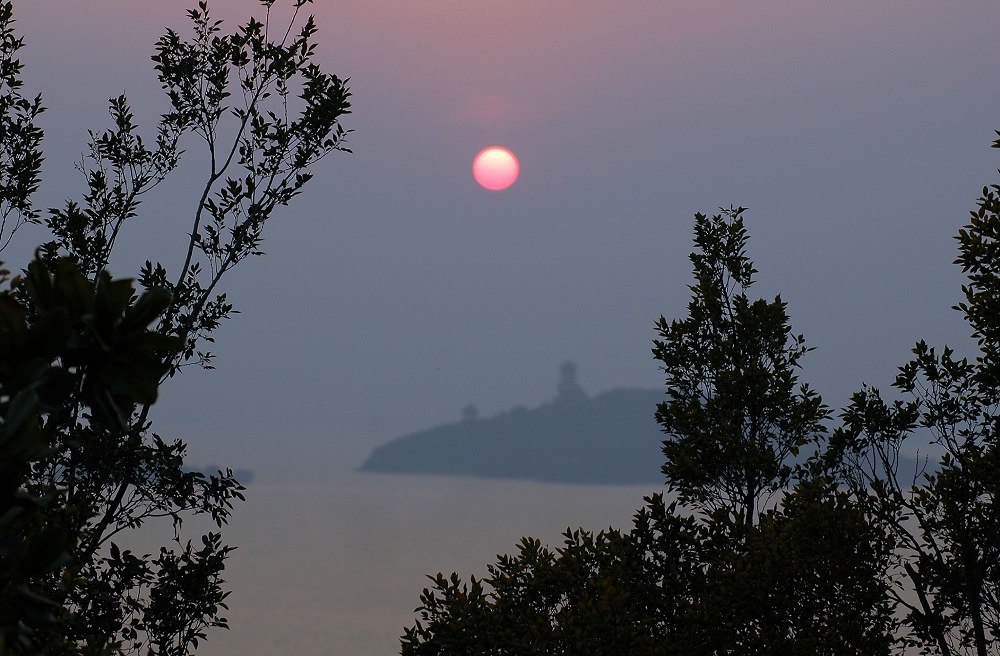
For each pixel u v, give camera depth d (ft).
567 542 181.37
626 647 160.86
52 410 56.08
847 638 162.50
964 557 162.09
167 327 182.29
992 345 159.12
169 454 174.40
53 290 56.80
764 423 208.03
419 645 164.45
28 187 188.65
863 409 178.40
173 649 169.58
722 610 169.58
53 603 54.90
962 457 168.25
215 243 193.47
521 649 158.81
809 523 170.60
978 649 160.97
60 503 146.10
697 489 204.23
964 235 157.79
